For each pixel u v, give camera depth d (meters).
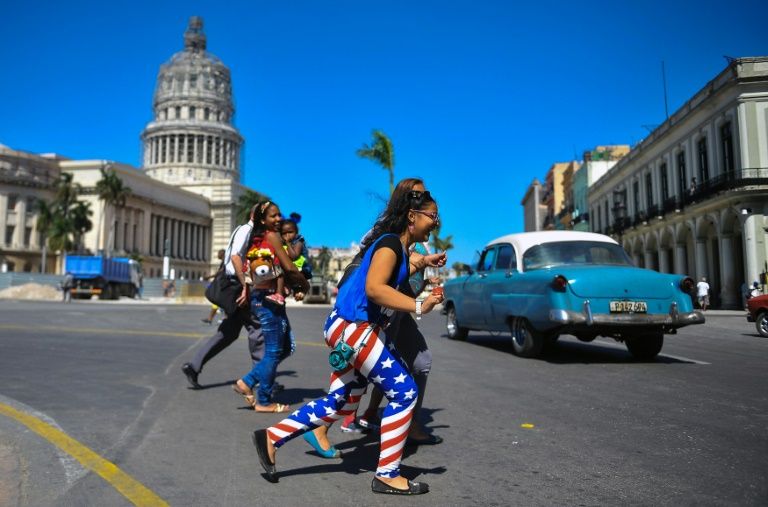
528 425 4.41
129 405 5.03
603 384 6.14
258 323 5.46
